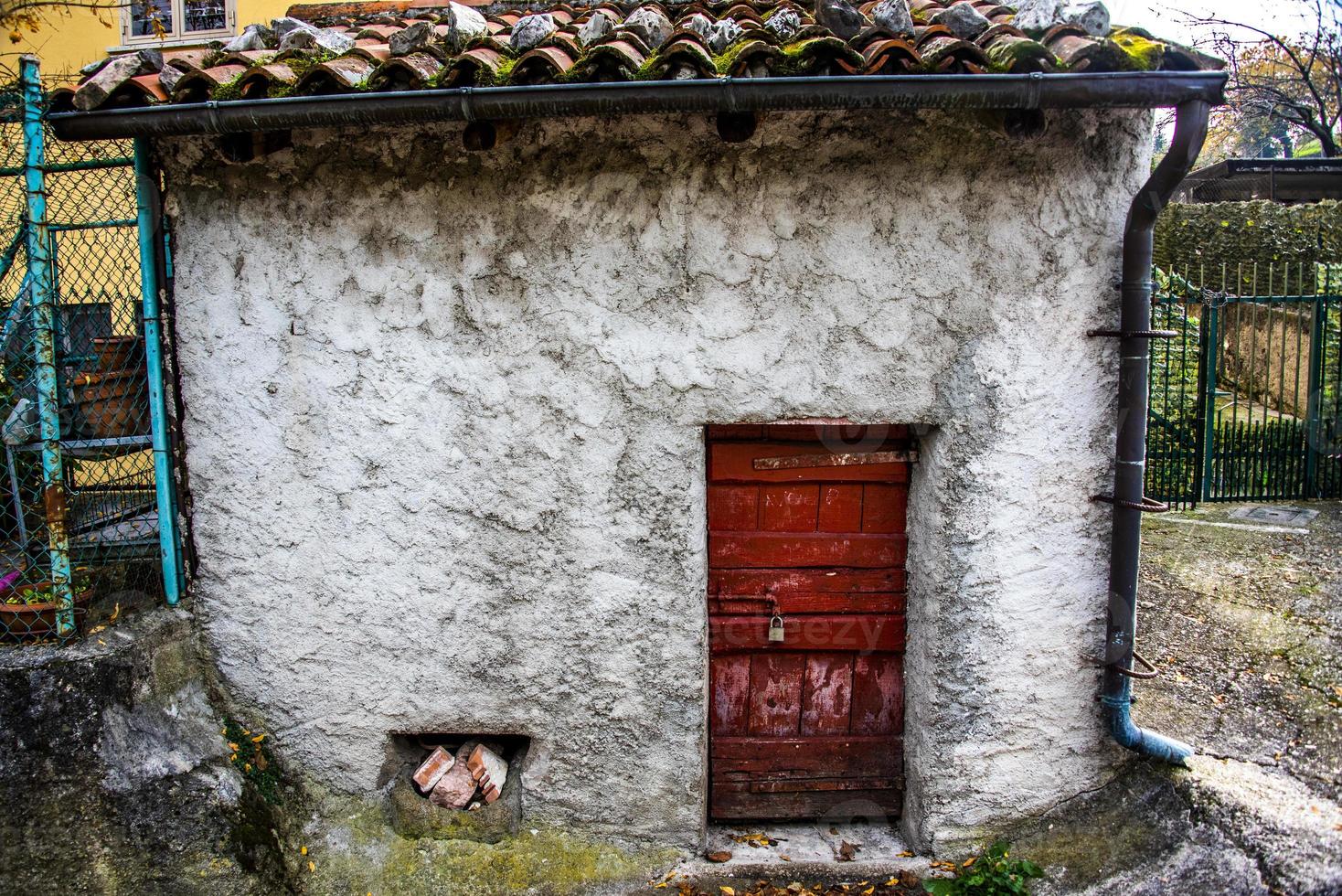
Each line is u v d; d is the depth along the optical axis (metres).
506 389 3.23
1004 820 3.37
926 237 3.07
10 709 3.01
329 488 3.34
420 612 3.38
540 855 3.39
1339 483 6.54
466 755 3.54
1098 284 3.10
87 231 4.07
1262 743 3.31
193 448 3.39
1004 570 3.21
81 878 3.00
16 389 3.50
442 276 3.20
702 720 3.39
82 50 6.66
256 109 2.77
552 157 3.10
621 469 3.24
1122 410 3.09
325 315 3.25
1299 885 2.69
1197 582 4.71
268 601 3.43
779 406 3.18
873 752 3.61
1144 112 3.02
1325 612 4.20
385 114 2.74
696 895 3.33
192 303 3.29
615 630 3.33
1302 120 13.69
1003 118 2.82
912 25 2.83
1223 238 11.46
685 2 3.56
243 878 3.12
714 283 3.12
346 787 3.51
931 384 3.14
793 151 3.04
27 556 3.43
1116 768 3.35
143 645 3.27
